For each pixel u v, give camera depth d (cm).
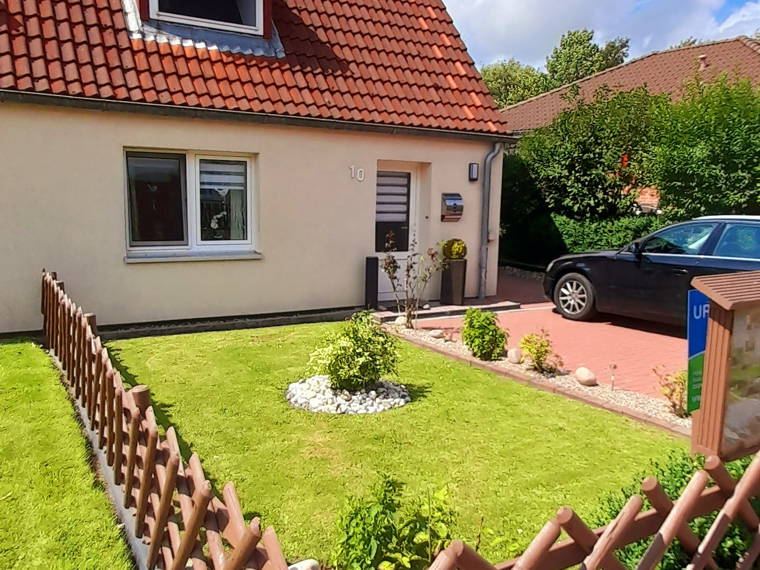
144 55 847
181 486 267
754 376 330
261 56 945
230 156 912
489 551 347
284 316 970
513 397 620
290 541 355
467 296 1152
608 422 555
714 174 1187
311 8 1060
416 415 562
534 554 197
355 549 244
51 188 784
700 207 1230
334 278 1009
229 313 928
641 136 1437
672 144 1257
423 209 1096
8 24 778
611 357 787
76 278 814
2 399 533
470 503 404
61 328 604
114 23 856
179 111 827
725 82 1262
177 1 923
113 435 384
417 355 781
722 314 319
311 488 419
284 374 673
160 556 291
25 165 765
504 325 979
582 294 1003
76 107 768
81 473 407
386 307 1049
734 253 827
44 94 743
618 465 465
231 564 209
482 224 1145
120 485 375
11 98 729
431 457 474
